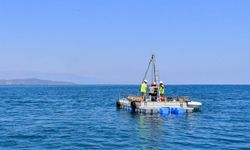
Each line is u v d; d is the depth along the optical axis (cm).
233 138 3516
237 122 4766
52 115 5906
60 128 4266
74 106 8006
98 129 4162
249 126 4384
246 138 3519
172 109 5591
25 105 8419
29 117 5588
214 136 3631
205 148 3042
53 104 8769
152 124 4556
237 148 3053
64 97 12606
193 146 3125
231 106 7594
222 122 4756
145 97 5738
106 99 11056
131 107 6269
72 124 4653
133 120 5009
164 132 3906
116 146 3138
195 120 4953
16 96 13512
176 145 3170
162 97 5678
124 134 3778
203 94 14125
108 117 5491
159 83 5653
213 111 6303
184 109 5709
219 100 9856
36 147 3109
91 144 3228
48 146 3152
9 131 4028
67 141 3375
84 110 6875
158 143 3259
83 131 4006
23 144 3244
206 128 4203
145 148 3052
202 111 6256
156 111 5581
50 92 18600
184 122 4738
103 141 3369
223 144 3216
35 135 3728
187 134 3766
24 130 4106
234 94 14225
